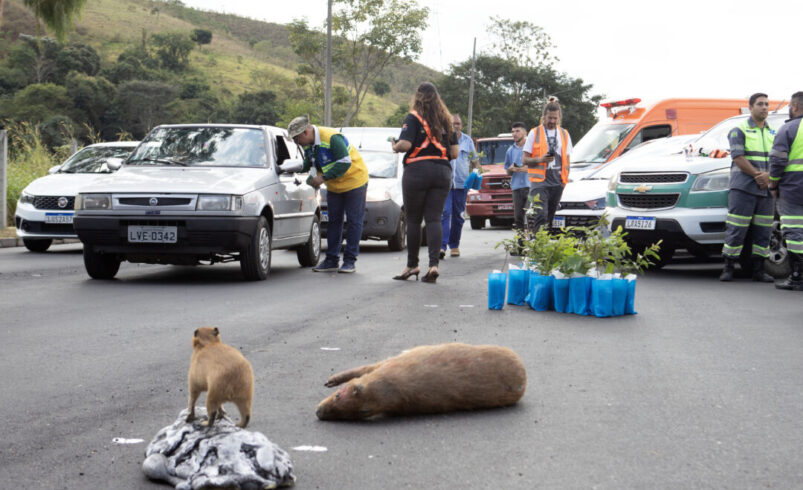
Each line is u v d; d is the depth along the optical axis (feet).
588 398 14.66
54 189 45.37
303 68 147.84
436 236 31.89
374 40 141.90
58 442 12.06
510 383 13.84
